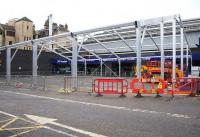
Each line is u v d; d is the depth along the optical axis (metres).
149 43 35.72
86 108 12.51
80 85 23.59
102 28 23.55
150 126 8.52
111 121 9.36
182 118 9.83
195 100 15.25
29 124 8.95
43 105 13.63
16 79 32.44
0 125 8.83
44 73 61.03
